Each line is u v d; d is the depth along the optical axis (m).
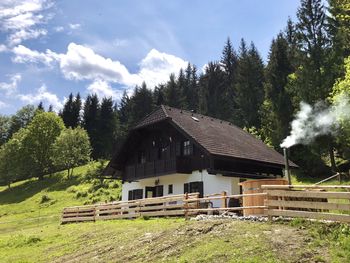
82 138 66.38
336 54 38.06
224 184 25.02
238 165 26.88
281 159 30.25
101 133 86.81
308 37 39.88
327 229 11.48
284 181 16.61
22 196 58.44
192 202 18.98
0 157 71.12
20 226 34.34
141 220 20.25
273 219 13.38
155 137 31.23
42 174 68.75
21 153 70.44
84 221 24.84
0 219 42.59
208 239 12.52
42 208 45.94
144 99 81.94
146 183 31.48
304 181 35.78
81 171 65.31
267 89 46.22
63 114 97.88
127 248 14.02
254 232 12.27
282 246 10.84
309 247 10.57
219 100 62.72
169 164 27.42
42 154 70.06
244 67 58.06
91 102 90.62
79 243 16.92
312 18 40.03
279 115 42.25
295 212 12.83
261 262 10.02
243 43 78.25
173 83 78.62
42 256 15.98
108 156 85.44
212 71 65.31
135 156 33.16
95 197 44.34
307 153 39.12
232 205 20.55
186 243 12.76
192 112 32.94
